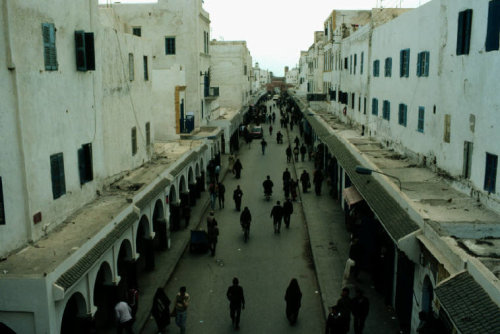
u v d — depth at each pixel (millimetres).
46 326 9062
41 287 8914
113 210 13477
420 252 11281
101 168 15266
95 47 14477
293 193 26469
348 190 20234
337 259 18047
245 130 49656
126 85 17922
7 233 9945
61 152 12219
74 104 13023
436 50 15602
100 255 11031
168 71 26172
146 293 15336
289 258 18844
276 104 102750
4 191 9797
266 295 15641
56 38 11859
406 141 19297
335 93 38625
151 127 21578
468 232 10406
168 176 19172
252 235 21562
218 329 13461
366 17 39625
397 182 14977
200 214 24234
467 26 12859
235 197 25188
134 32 31844
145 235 16875
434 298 10523
